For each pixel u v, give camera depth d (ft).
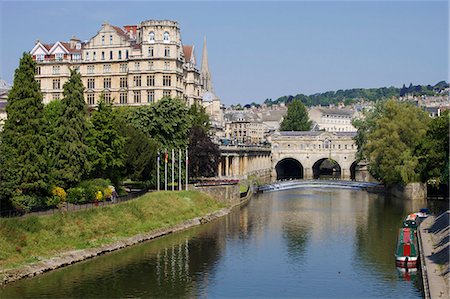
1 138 273.54
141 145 378.32
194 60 649.20
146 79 549.13
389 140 526.57
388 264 266.57
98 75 565.12
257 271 254.88
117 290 221.87
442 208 435.12
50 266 241.76
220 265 263.49
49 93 574.15
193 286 230.68
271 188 623.36
